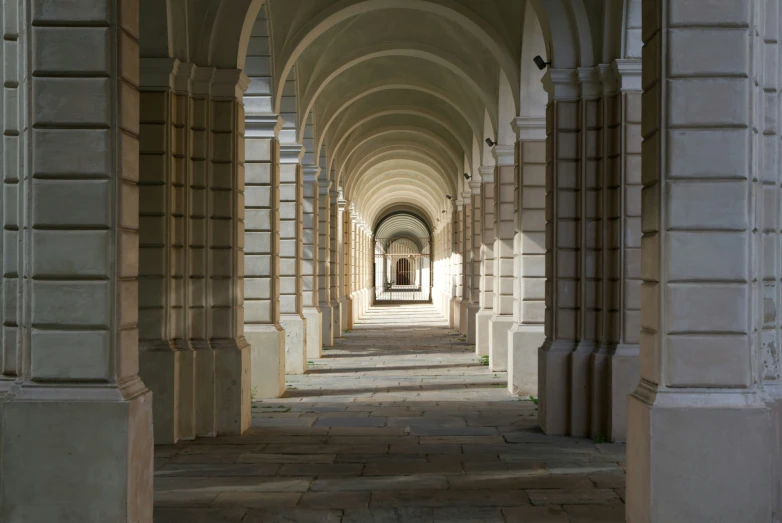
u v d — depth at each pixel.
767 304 5.37
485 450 8.08
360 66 16.80
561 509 5.98
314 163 16.97
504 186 14.29
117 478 4.84
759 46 5.18
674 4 4.97
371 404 11.07
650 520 4.90
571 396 8.80
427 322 28.61
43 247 4.93
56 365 4.94
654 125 5.11
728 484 4.88
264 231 11.39
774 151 5.37
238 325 9.12
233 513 5.90
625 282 8.54
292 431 9.11
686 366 4.97
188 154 8.67
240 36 8.88
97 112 4.94
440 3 11.70
